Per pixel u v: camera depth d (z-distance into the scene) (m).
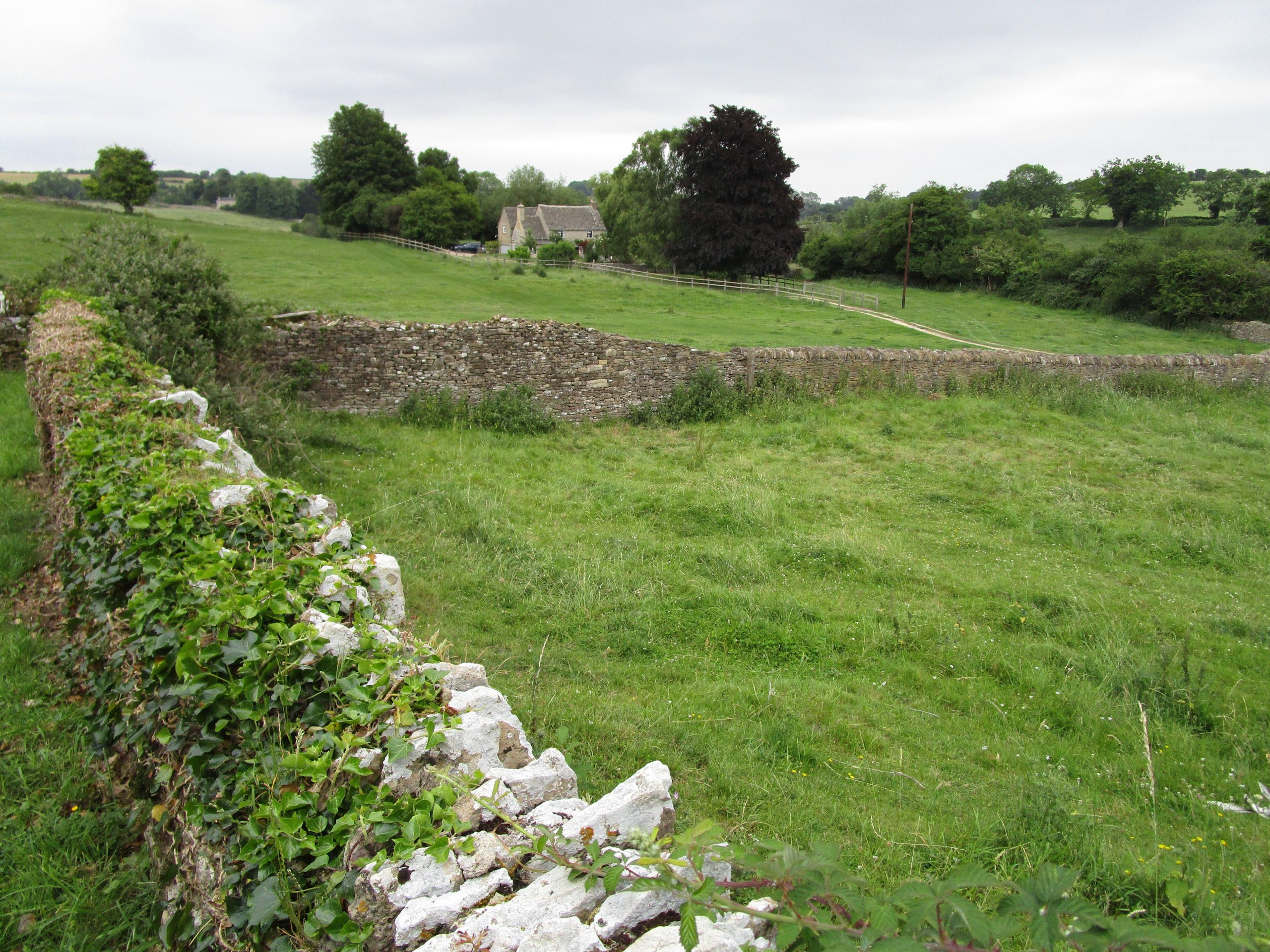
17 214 46.69
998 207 71.69
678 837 2.26
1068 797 5.39
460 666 3.41
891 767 5.86
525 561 9.02
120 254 12.45
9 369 13.61
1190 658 8.10
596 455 15.29
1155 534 11.91
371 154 74.25
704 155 54.38
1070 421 18.83
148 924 3.37
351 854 2.62
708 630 7.92
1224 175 80.94
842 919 1.96
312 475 11.38
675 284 51.44
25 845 3.80
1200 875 4.50
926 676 7.45
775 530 11.20
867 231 67.12
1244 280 41.00
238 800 2.93
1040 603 9.38
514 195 102.31
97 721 4.42
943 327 39.59
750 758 5.61
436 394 16.80
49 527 7.23
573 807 2.72
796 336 32.59
